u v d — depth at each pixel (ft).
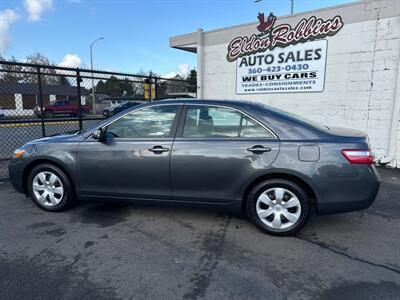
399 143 22.40
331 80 25.22
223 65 32.24
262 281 8.73
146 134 12.56
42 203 13.82
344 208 10.88
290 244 10.96
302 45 26.37
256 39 29.22
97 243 10.94
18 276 8.86
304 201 11.13
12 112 27.43
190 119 12.24
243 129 11.66
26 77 27.40
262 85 29.53
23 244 10.80
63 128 38.06
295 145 11.00
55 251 10.34
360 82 23.77
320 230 12.16
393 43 21.91
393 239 11.42
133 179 12.53
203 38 33.35
